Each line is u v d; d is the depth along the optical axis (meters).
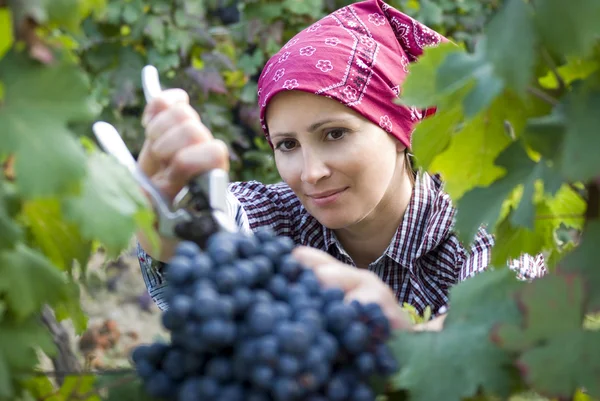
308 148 1.52
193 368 0.72
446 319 0.80
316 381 0.68
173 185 1.02
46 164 0.64
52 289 0.73
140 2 3.05
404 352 0.75
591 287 0.70
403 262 1.63
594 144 0.68
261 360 0.67
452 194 0.93
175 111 1.04
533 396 0.76
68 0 0.68
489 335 0.72
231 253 0.72
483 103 0.74
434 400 0.72
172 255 1.12
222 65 3.21
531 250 1.01
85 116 0.67
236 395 0.69
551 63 0.81
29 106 0.66
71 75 0.67
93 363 3.26
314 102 1.49
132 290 3.81
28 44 0.67
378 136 1.54
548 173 0.80
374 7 1.65
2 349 0.71
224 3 3.44
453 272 1.61
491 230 0.86
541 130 0.77
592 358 0.68
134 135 3.10
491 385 0.72
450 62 0.80
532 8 0.69
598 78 0.71
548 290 0.71
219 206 0.98
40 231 0.76
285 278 0.76
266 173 3.49
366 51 1.54
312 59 1.51
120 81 3.05
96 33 3.02
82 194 0.68
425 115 1.63
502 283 0.79
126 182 0.73
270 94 1.53
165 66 3.12
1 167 0.68
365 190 1.53
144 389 0.78
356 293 0.83
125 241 0.68
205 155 0.99
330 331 0.72
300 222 1.74
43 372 0.79
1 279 0.69
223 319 0.68
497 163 0.87
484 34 0.73
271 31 3.29
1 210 0.67
